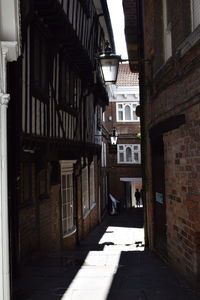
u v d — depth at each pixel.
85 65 11.84
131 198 33.94
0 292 3.07
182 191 5.43
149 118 8.15
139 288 5.24
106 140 25.86
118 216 24.30
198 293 4.73
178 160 5.62
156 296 4.85
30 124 7.33
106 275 6.09
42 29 8.13
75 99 12.05
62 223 10.48
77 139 12.34
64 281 5.75
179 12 5.27
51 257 7.77
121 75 29.95
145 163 9.16
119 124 29.14
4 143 3.12
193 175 4.86
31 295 5.07
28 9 4.92
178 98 5.50
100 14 14.90
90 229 16.38
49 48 8.76
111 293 5.05
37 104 7.89
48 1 7.08
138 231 16.56
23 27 6.25
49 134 8.72
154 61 7.26
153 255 8.03
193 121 4.78
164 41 6.79
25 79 7.07
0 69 3.09
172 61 5.60
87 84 14.01
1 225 3.10
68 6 9.34
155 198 7.95
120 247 10.68
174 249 5.99
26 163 7.58
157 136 7.08
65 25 8.31
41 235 8.61
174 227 5.97
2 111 3.11
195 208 4.80
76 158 11.24
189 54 4.80
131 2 10.67
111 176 29.03
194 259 4.83
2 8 3.20
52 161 9.44
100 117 20.53
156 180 7.79
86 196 15.41
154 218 8.00
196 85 4.60
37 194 8.15
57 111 9.60
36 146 7.79
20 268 6.24
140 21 9.38
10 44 3.18
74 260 7.44
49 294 5.10
